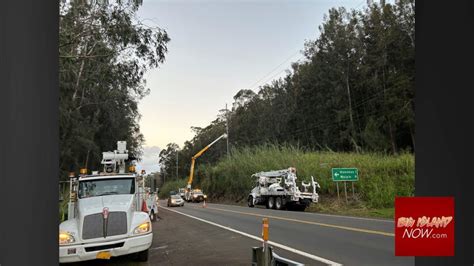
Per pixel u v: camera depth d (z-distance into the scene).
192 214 29.94
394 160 33.00
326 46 64.94
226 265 10.77
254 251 8.53
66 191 18.11
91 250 10.27
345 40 62.44
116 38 17.67
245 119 83.25
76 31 17.97
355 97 61.12
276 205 33.62
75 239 10.23
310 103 66.69
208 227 20.02
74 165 32.00
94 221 10.36
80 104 29.70
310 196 30.69
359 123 60.00
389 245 12.55
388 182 29.38
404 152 43.09
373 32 59.03
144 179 14.88
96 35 17.98
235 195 54.78
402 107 52.12
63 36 17.52
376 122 54.94
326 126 63.91
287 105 72.44
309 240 14.17
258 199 37.09
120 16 17.62
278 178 35.25
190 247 13.98
